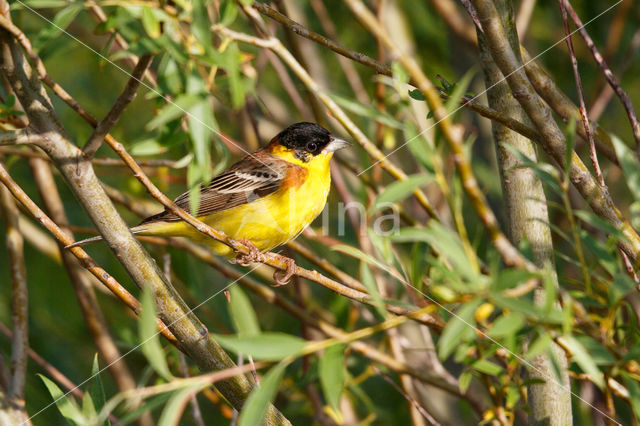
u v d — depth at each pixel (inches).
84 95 522.6
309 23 531.2
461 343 213.5
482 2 230.8
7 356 462.3
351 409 409.1
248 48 421.7
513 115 289.6
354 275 464.8
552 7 540.7
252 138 462.6
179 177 446.9
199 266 483.2
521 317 165.8
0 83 363.3
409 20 544.4
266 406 161.6
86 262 243.9
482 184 498.3
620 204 459.2
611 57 469.7
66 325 490.9
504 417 275.9
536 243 281.6
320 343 169.8
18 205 356.5
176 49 188.2
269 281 497.4
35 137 225.0
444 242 172.2
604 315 275.6
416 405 335.9
